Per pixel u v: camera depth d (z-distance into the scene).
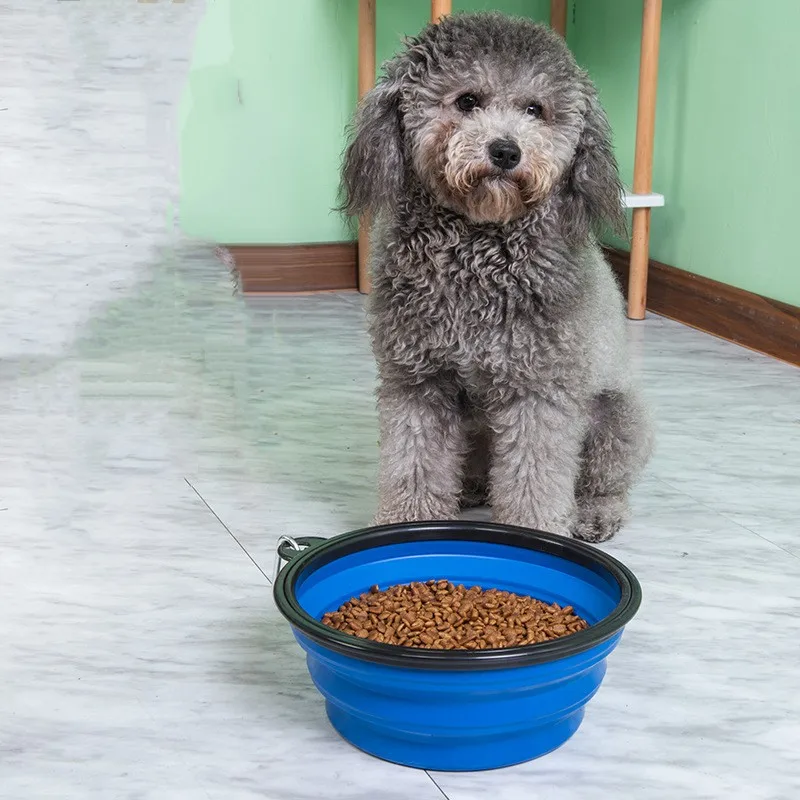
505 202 1.37
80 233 2.09
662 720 1.29
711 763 1.25
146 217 2.14
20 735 1.26
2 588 1.42
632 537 1.53
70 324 1.99
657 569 1.48
